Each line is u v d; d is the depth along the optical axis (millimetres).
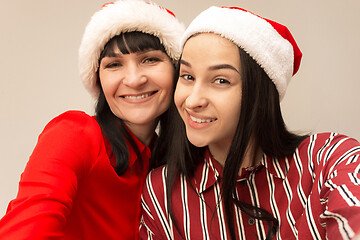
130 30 1020
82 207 976
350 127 1452
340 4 1392
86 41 1052
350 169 702
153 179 1037
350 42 1409
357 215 507
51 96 1644
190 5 1457
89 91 1156
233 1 1430
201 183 957
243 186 924
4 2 1601
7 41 1626
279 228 896
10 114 1680
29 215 709
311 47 1424
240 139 842
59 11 1581
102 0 1540
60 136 895
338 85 1436
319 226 799
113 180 1008
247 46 808
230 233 901
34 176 788
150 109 1057
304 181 883
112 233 1033
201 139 855
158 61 1052
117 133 1064
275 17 1420
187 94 849
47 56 1617
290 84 1452
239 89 824
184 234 964
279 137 921
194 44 819
